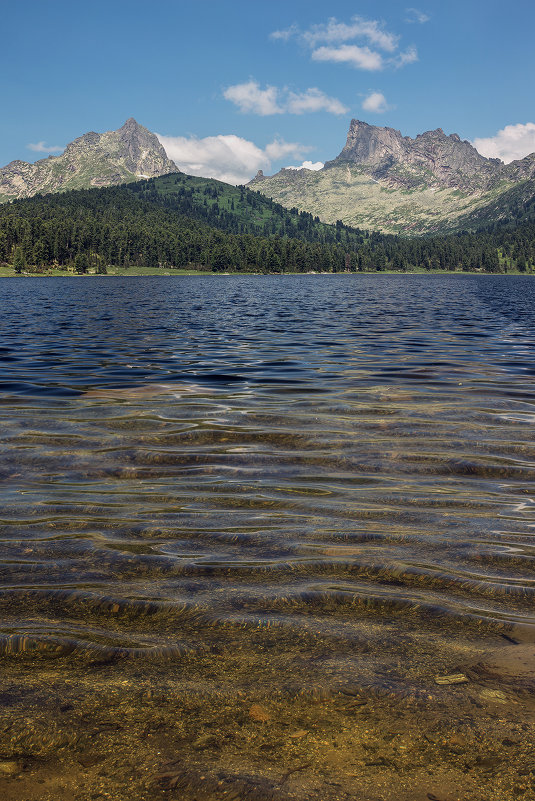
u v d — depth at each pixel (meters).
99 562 5.56
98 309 57.47
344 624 4.37
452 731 3.17
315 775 2.87
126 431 11.46
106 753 3.02
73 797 2.74
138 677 3.65
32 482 8.37
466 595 4.87
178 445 10.41
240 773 2.88
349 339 30.52
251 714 3.32
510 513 7.08
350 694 3.50
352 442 10.59
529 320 44.06
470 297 87.00
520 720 3.26
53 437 10.98
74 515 6.98
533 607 4.65
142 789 2.79
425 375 18.78
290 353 24.72
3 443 10.54
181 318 46.16
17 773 2.89
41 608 4.61
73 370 20.11
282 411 13.35
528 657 3.89
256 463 9.33
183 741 3.11
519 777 2.85
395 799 2.72
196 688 3.55
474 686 3.57
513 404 14.12
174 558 5.66
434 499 7.62
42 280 199.88
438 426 11.83
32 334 33.22
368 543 6.08
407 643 4.09
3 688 3.53
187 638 4.15
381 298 83.06
